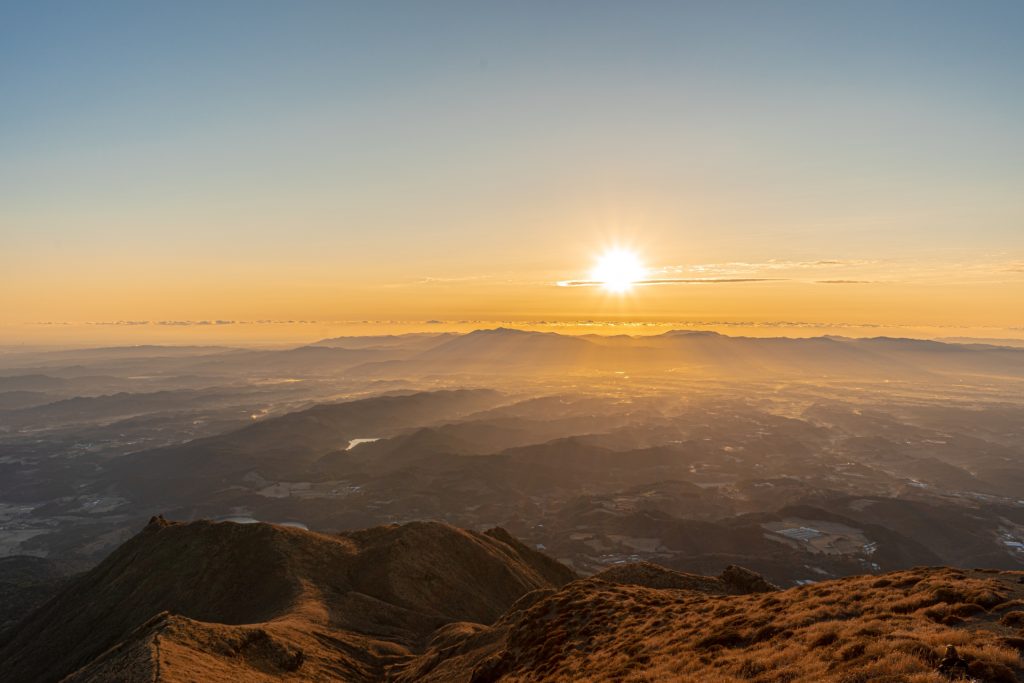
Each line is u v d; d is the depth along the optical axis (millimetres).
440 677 47906
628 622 37812
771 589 58406
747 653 24312
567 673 30812
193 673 46500
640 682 24062
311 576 98250
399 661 67188
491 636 52688
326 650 63750
